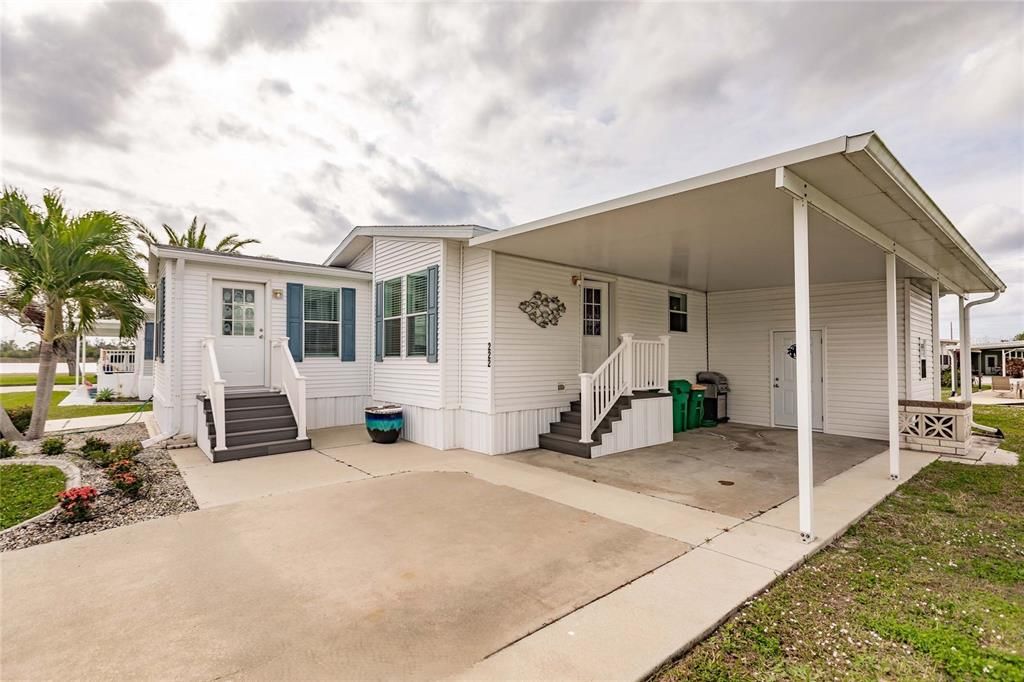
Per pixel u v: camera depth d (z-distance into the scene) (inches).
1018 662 94.7
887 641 103.2
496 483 228.8
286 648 97.1
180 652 95.3
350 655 94.8
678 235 242.1
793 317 416.5
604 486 224.8
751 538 159.9
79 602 115.8
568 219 216.7
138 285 341.7
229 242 863.7
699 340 462.3
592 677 87.9
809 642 102.7
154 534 161.9
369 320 422.0
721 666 94.0
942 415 311.6
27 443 320.2
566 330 336.2
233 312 352.8
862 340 370.9
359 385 417.4
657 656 94.4
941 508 197.3
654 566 137.7
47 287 315.6
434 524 172.7
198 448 309.7
